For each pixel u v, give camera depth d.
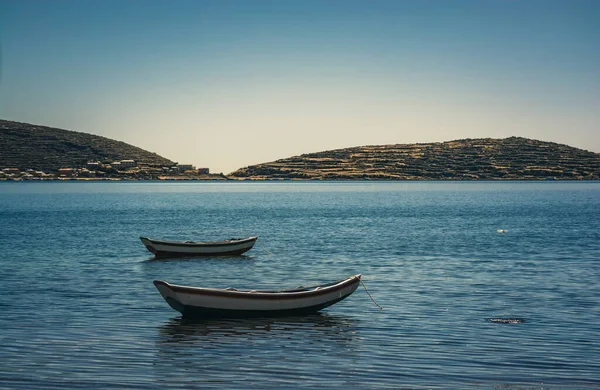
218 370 23.38
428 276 44.84
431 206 160.00
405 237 77.06
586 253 59.06
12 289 39.47
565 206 155.25
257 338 27.67
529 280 42.72
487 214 125.50
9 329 29.00
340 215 125.56
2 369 23.31
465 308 33.59
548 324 29.98
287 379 22.50
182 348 26.06
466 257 56.41
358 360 24.56
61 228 93.00
